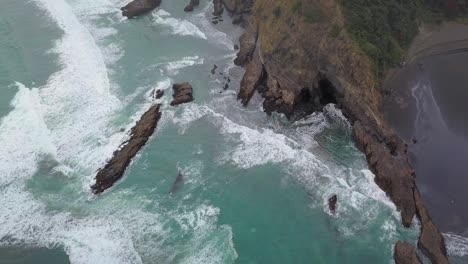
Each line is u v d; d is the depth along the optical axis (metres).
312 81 48.16
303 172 41.72
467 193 38.38
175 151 44.19
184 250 35.25
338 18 48.34
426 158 41.09
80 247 35.16
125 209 38.41
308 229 37.06
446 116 45.00
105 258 34.38
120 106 49.16
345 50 46.53
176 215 38.06
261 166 42.56
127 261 34.22
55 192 39.66
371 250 35.22
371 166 41.38
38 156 42.81
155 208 38.59
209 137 45.72
